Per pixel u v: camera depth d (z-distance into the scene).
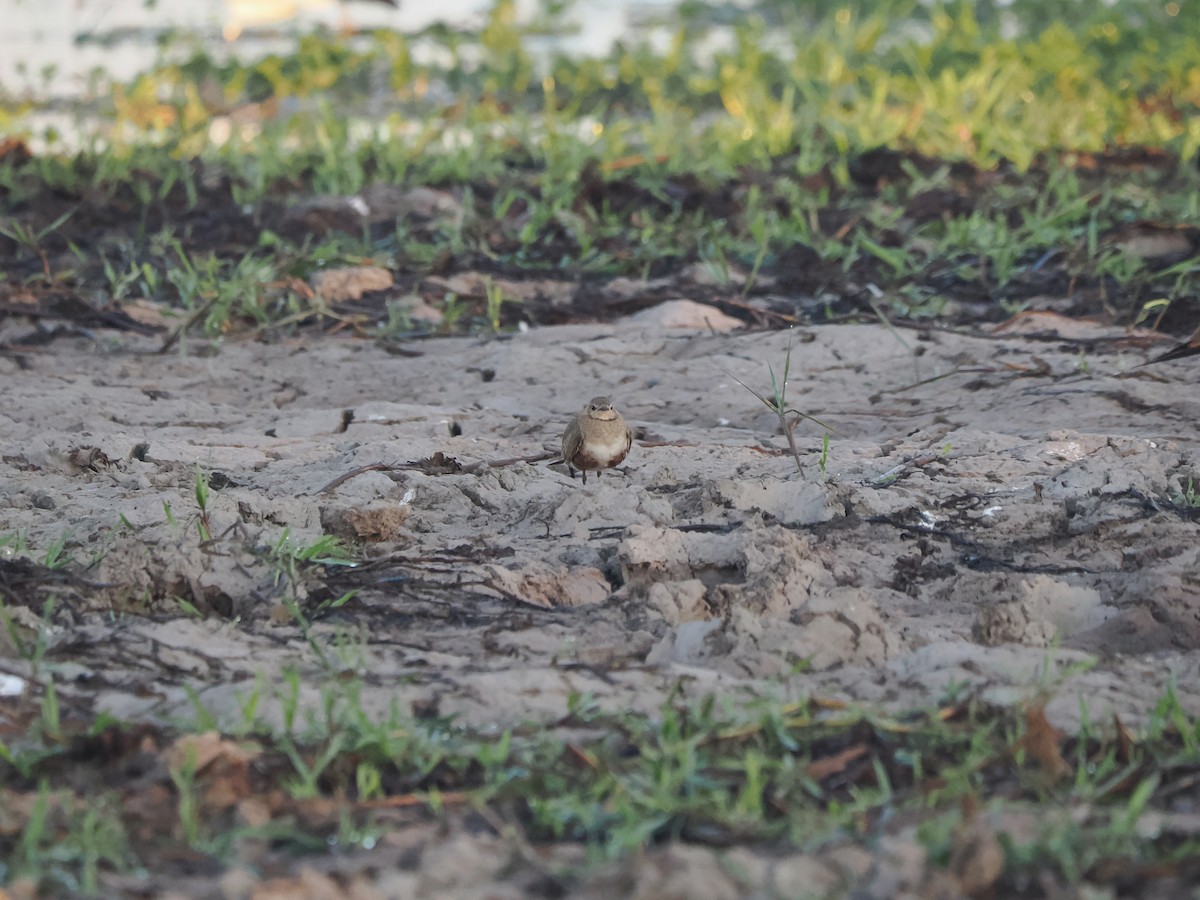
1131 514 10.18
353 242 19.03
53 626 8.55
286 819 6.50
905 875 5.91
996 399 13.40
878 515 10.34
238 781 6.70
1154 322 15.69
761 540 9.47
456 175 22.66
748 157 23.53
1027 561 9.76
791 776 6.77
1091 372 13.85
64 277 17.73
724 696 7.52
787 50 35.97
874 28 34.25
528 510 10.60
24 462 11.59
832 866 6.01
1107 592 9.14
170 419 13.23
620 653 8.43
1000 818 6.36
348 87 32.56
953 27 34.56
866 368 14.48
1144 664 8.19
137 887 5.94
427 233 19.52
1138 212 19.45
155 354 15.33
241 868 6.00
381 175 22.72
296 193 21.95
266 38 37.72
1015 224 19.59
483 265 18.34
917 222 19.98
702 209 20.33
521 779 6.79
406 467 11.47
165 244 19.20
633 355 15.09
